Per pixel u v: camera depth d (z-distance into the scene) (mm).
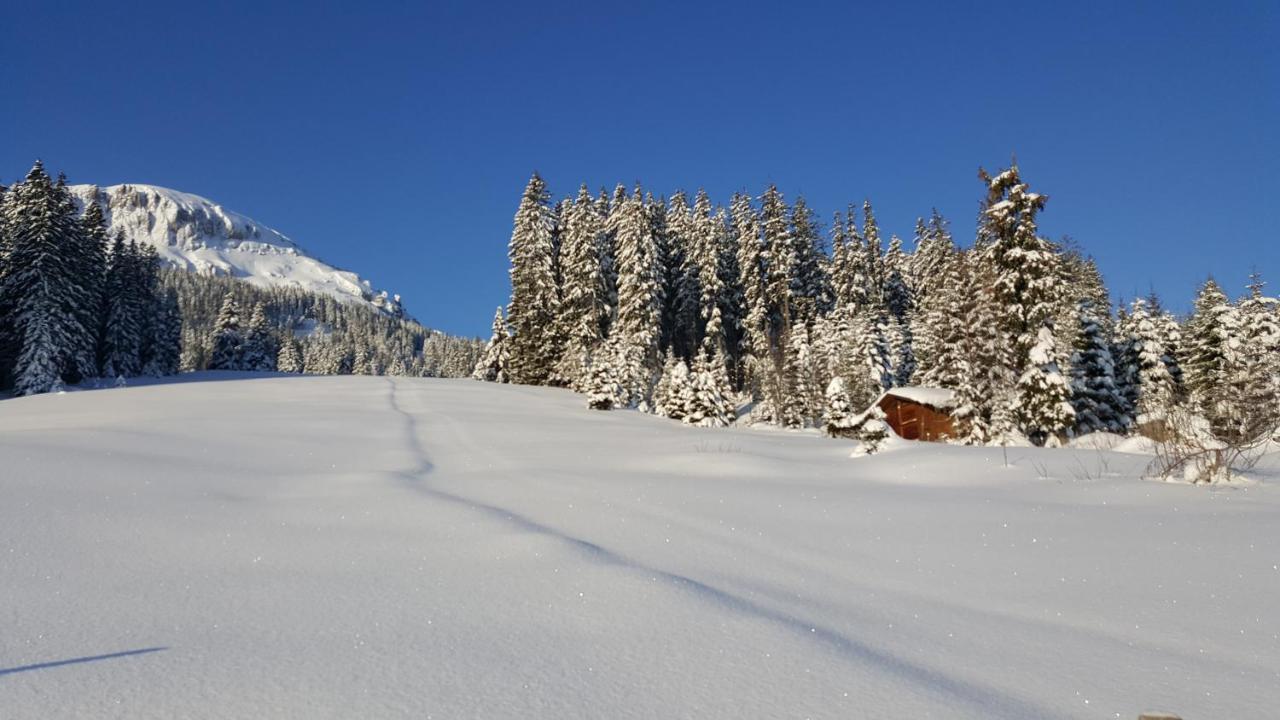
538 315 54156
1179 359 39531
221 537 5980
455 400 33094
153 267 68438
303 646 3443
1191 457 8812
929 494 8797
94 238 55906
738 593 4645
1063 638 3842
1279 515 6344
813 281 60125
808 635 3676
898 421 31766
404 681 3008
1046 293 25672
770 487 9609
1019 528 6578
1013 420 26578
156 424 17391
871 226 65250
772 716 2717
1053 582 4922
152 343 64312
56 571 4730
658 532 6785
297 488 9016
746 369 54375
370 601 4262
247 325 81750
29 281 43406
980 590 4828
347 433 18141
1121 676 3271
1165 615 4164
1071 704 2941
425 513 7125
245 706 2727
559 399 38438
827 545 6305
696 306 60125
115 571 4820
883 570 5445
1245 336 34906
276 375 66562
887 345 46500
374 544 5863
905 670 3271
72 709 2668
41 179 44969
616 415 31188
